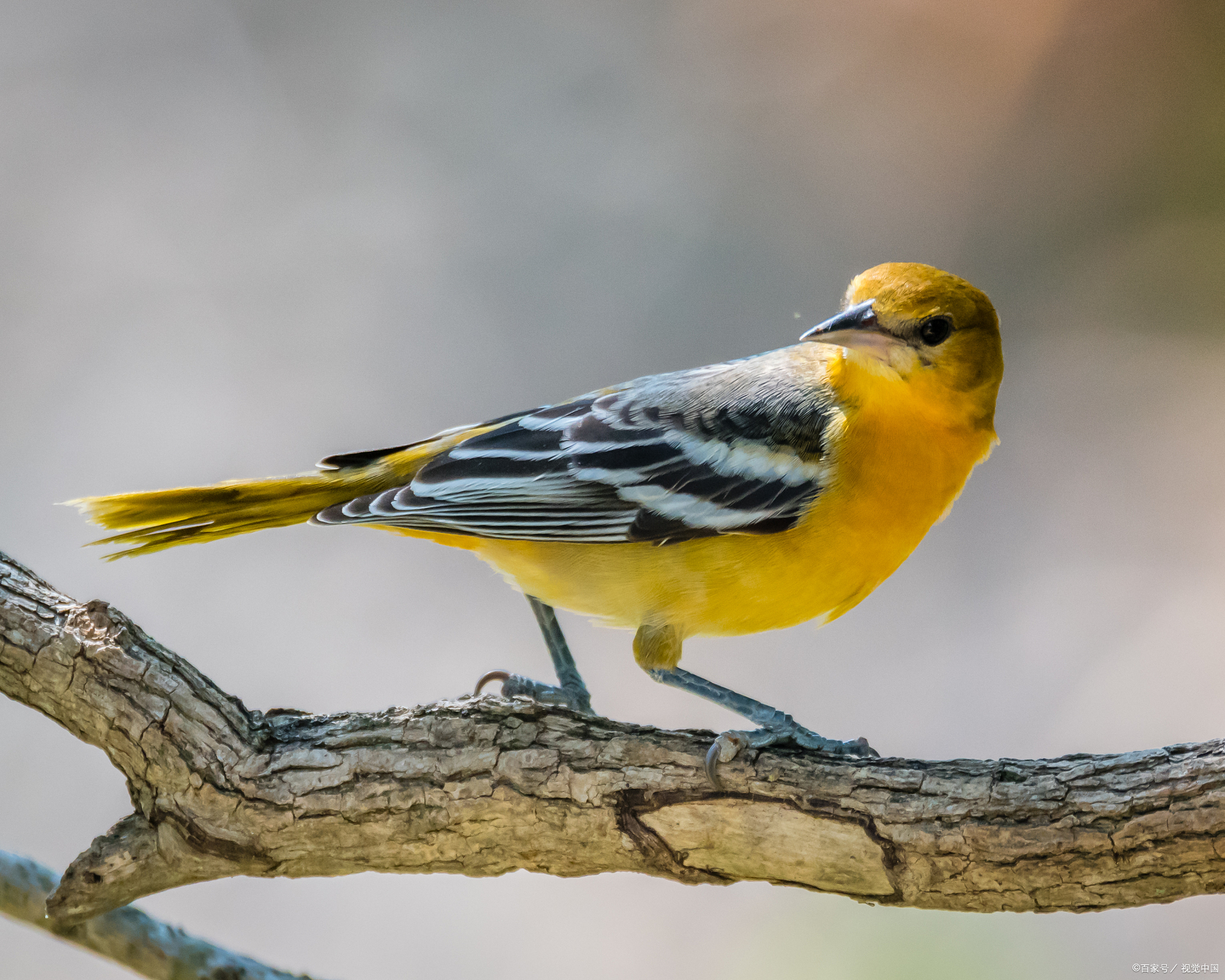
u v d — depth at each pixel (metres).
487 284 15.57
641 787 5.89
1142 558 13.53
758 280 15.92
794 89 17.12
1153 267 15.95
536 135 16.61
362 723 6.08
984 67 17.17
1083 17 16.97
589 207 16.14
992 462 14.55
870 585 7.43
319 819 5.87
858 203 16.53
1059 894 5.61
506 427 7.73
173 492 7.49
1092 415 14.87
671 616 7.33
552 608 8.03
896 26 17.41
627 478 7.33
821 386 7.46
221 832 5.86
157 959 6.29
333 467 7.87
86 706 5.88
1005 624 13.11
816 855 5.80
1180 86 16.62
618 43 17.22
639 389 7.87
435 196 16.05
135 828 5.91
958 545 13.83
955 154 16.86
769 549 7.13
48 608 6.01
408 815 5.90
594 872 6.08
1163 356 15.27
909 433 7.12
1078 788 5.60
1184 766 5.52
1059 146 16.81
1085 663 12.68
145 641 6.02
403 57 16.81
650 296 15.68
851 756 5.94
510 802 5.92
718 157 16.66
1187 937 9.57
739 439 7.29
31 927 6.28
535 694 7.76
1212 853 5.38
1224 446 14.35
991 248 16.39
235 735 5.96
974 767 5.80
